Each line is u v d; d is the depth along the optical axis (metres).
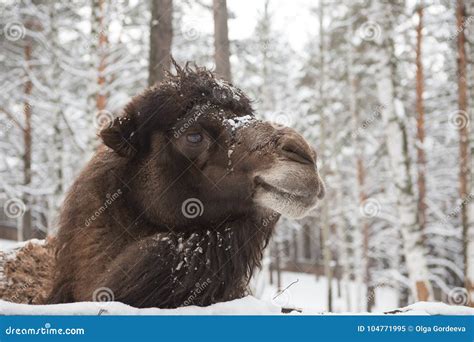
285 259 37.69
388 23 18.72
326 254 28.36
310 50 33.00
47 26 20.81
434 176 29.61
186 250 4.77
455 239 31.45
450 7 21.20
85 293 4.79
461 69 19.44
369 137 30.12
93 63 17.97
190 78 5.09
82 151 19.45
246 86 30.33
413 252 18.14
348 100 32.62
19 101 21.36
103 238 4.95
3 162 24.42
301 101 33.50
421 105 25.16
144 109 4.98
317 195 4.46
